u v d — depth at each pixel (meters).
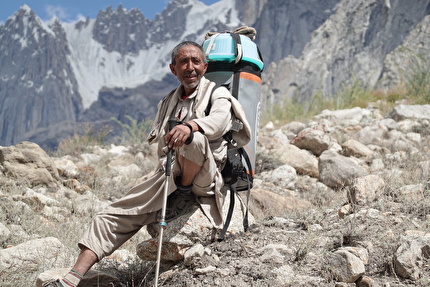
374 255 3.78
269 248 3.88
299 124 11.29
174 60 3.99
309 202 6.35
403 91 14.41
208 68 4.88
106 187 7.61
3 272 4.29
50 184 7.04
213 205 4.10
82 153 10.20
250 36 5.20
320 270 3.64
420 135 9.30
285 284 3.48
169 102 4.12
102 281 3.98
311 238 4.04
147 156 9.73
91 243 3.71
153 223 4.15
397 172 6.32
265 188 7.18
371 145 8.95
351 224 4.12
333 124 11.23
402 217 4.36
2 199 6.08
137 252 4.15
